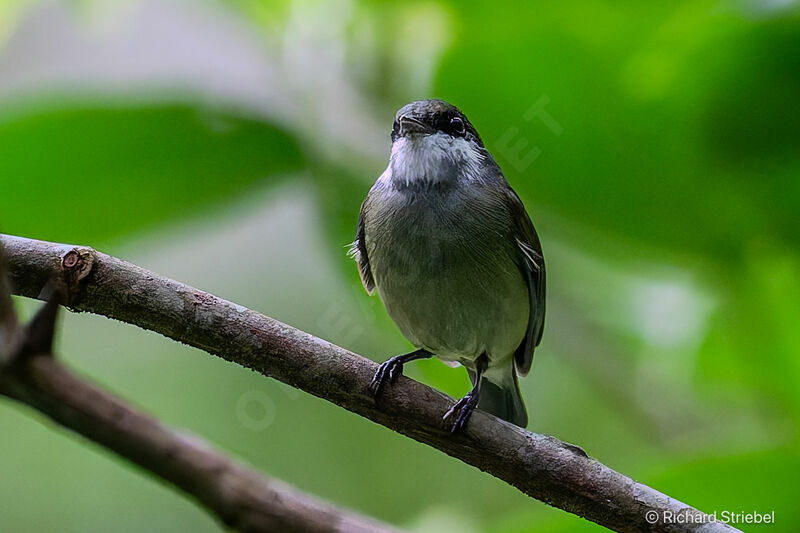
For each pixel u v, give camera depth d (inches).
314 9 442.6
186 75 520.4
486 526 486.0
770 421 386.3
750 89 361.4
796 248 382.9
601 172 393.1
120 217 406.9
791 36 342.3
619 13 361.7
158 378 541.0
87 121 375.6
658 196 391.9
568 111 384.2
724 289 395.2
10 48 598.2
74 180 389.7
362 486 531.8
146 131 382.0
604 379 441.4
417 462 542.3
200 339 281.0
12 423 520.1
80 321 550.6
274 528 162.4
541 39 368.2
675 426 430.3
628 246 415.8
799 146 369.7
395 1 431.5
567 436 530.6
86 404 149.8
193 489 156.5
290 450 533.3
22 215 396.8
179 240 428.5
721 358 411.5
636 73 368.8
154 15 567.5
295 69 442.0
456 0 393.7
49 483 511.5
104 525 505.7
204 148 390.0
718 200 386.3
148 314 278.5
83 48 594.2
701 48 353.1
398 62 441.7
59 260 274.5
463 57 378.0
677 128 377.1
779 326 382.0
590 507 278.5
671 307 430.9
